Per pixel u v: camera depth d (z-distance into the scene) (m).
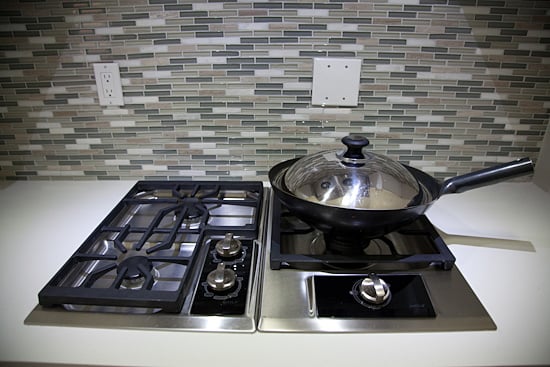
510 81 0.91
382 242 0.77
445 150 0.98
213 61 0.90
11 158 1.02
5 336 0.52
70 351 0.50
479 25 0.86
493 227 0.81
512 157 0.99
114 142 1.00
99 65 0.91
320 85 0.91
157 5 0.86
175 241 0.75
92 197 0.95
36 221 0.83
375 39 0.87
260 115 0.95
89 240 0.71
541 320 0.55
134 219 0.85
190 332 0.52
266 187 0.99
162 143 0.99
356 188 0.65
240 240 0.72
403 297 0.58
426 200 0.70
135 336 0.52
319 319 0.54
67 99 0.95
